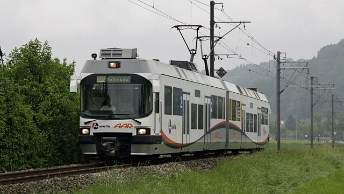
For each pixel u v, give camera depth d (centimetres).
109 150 2472
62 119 2873
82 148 2503
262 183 2494
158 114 2492
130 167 2302
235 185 2248
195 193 1919
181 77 2806
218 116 3416
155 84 2450
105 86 2492
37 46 2983
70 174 2106
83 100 2506
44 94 2872
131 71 2488
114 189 1802
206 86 3198
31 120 2694
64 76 3088
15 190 1689
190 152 3055
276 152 3891
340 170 3550
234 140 3772
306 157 3897
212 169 2714
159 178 2106
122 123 2452
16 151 2581
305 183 2752
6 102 2581
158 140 2495
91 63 2528
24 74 2886
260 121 4612
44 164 2766
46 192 1719
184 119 2830
